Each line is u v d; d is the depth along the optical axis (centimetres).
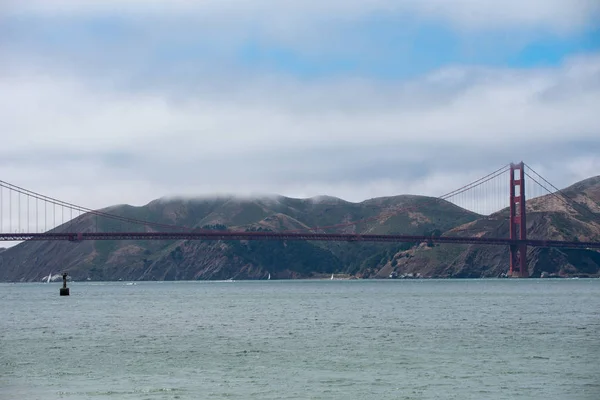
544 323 8312
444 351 5834
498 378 4647
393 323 8556
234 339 6900
